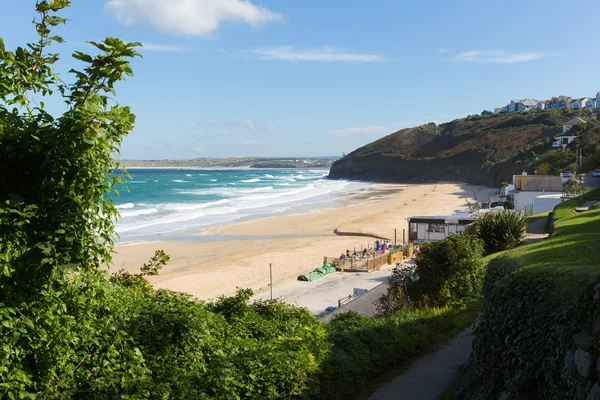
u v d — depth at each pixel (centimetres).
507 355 737
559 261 856
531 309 725
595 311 584
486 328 877
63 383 509
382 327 1209
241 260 3834
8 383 445
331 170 19838
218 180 15750
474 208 6116
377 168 17288
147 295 829
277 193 10438
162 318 703
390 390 986
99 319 609
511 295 808
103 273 548
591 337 552
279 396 732
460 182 13775
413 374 1081
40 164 470
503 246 2278
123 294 743
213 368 680
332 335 1077
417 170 15525
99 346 564
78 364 539
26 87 484
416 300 1730
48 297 489
